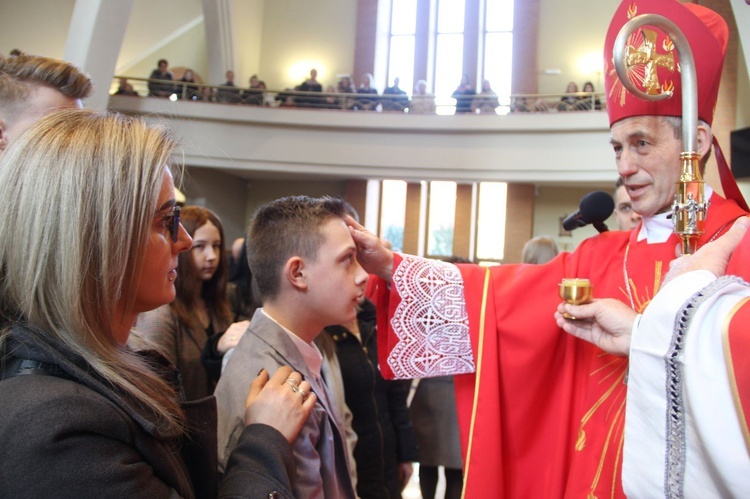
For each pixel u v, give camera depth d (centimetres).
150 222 70
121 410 64
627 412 76
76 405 59
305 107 981
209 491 82
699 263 79
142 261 70
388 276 130
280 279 116
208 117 928
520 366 121
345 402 175
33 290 63
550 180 873
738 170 509
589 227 997
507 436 122
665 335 70
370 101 972
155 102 897
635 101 108
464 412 126
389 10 1208
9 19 913
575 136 861
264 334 111
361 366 178
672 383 68
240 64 1129
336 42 1180
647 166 110
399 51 1199
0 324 65
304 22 1193
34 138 67
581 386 116
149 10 1074
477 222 1065
